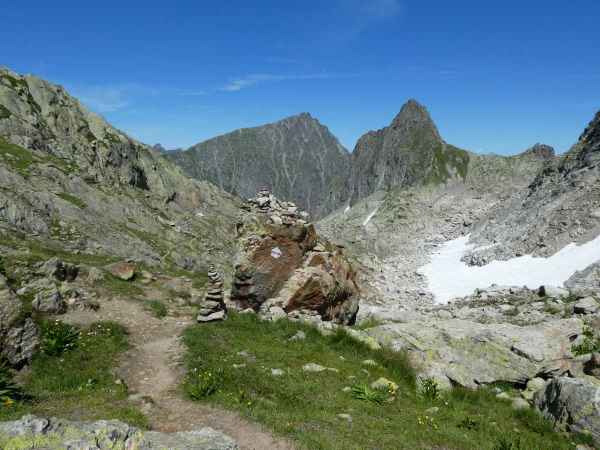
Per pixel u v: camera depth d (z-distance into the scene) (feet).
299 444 38.17
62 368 57.77
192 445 31.17
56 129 252.42
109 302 91.20
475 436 47.19
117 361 61.82
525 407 58.65
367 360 66.54
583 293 124.98
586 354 69.26
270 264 90.79
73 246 146.30
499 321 110.93
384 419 47.47
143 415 43.75
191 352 63.82
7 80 250.78
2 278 63.00
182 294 114.21
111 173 261.85
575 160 305.12
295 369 59.52
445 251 363.97
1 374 49.19
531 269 218.38
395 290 248.11
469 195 564.30
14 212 142.92
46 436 27.40
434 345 71.10
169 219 254.27
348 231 516.73
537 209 284.20
